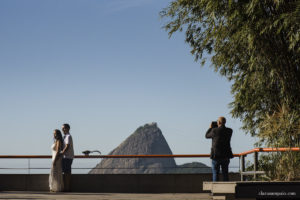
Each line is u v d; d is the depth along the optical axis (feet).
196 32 41.39
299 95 36.68
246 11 33.14
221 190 17.95
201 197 32.76
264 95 39.27
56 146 39.04
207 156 41.52
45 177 41.88
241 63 40.81
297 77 36.50
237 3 34.78
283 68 36.50
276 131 28.96
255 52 36.47
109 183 41.19
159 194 37.11
